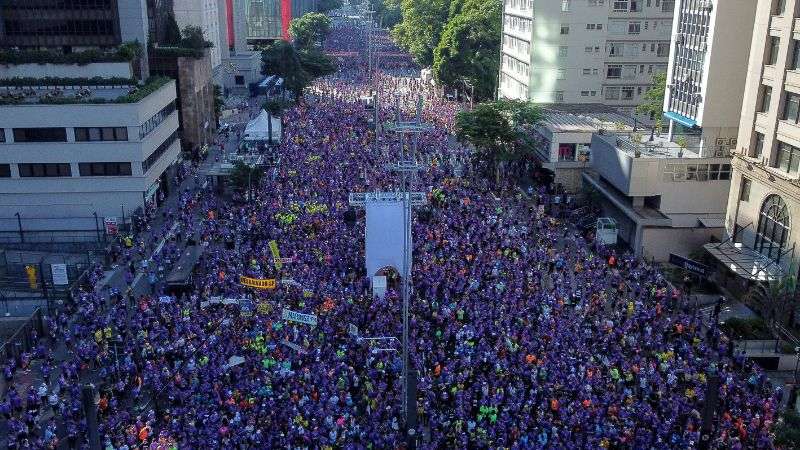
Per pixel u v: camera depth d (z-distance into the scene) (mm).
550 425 31594
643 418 32469
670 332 41938
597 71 90375
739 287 49844
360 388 35812
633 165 58094
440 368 36500
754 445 31672
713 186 58844
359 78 145375
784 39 47812
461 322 42062
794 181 46250
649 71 91000
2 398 36906
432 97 122125
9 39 79938
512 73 100062
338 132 89938
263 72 118500
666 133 71000
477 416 32938
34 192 62688
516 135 73938
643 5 88500
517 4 96562
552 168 72188
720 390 34750
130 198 63688
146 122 65188
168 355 38000
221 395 34219
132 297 47344
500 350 38219
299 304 43219
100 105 61062
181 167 77250
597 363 37625
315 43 181500
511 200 68688
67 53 71312
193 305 43250
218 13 128125
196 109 85938
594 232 60188
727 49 57375
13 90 65750
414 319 41094
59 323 43562
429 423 33000
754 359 41625
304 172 71125
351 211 49938
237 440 31125
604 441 30906
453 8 127250
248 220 58531
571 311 44531
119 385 35562
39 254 57906
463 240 53781
